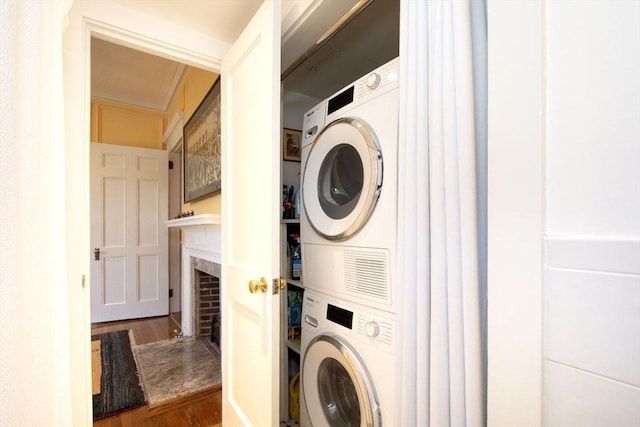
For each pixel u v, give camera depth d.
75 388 1.21
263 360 1.14
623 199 0.43
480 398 0.57
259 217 1.18
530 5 0.52
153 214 3.52
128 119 3.55
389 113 0.93
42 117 0.69
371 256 0.97
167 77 2.99
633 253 0.42
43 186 0.69
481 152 0.61
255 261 1.21
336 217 1.13
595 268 0.45
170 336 2.87
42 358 0.66
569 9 0.48
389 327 0.91
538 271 0.50
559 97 0.49
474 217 0.58
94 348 2.55
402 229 0.72
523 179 0.52
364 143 0.98
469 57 0.58
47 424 0.67
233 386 1.45
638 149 0.42
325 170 1.26
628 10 0.43
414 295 0.68
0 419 0.55
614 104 0.44
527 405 0.51
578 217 0.47
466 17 0.59
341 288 1.10
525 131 0.52
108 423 1.62
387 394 0.90
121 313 3.32
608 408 0.44
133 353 2.46
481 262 0.60
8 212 0.57
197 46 1.53
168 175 3.63
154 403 1.77
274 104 1.08
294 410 1.58
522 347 0.52
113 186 3.31
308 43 1.39
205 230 2.48
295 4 1.23
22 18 0.61
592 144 0.46
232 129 1.47
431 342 0.64
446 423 0.61
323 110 1.25
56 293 0.74
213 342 2.71
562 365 0.48
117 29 1.33
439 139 0.62
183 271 3.00
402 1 0.72
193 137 2.69
